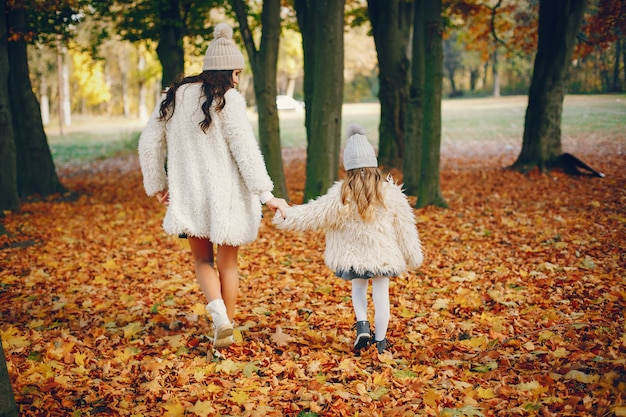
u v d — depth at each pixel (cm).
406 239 428
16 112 1441
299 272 690
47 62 4012
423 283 625
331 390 357
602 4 1363
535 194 1190
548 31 1421
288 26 1836
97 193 1584
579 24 1407
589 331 432
